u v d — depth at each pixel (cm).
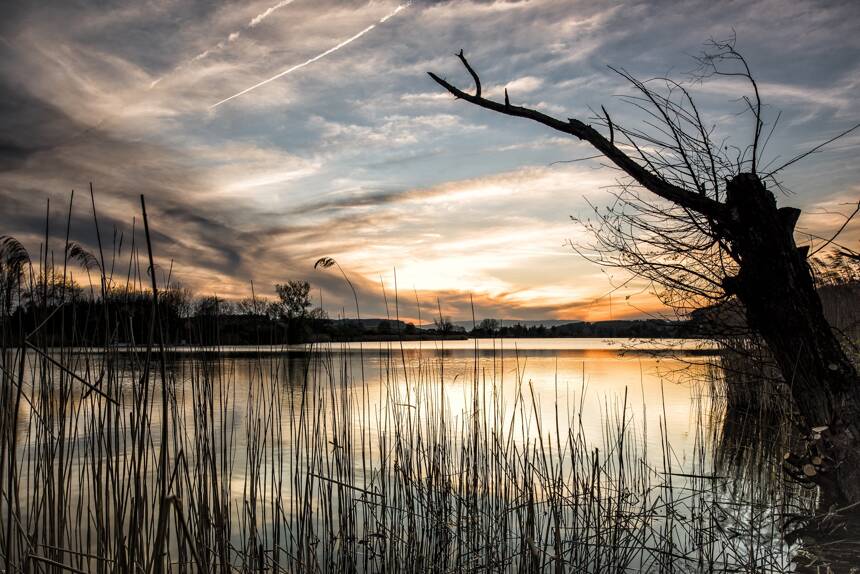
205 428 377
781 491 564
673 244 536
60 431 344
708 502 554
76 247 352
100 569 328
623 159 511
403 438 599
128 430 731
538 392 1391
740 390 877
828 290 816
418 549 450
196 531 353
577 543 451
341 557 449
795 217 473
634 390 1469
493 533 490
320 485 514
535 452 549
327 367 518
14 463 300
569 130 529
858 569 374
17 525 302
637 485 572
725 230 493
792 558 422
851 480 430
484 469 530
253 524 406
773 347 473
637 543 470
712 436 876
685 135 510
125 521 454
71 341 354
